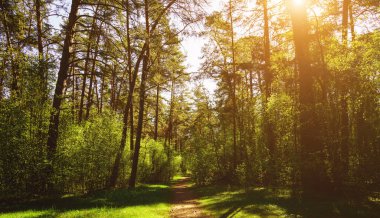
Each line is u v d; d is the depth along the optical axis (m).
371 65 15.17
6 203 14.93
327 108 15.02
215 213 13.47
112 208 13.50
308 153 14.48
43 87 16.59
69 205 14.32
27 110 16.11
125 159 26.88
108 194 18.58
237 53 29.97
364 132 14.92
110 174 23.86
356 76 15.24
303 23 15.55
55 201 15.44
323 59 15.78
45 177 16.83
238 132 31.64
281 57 20.17
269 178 21.78
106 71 20.50
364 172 14.59
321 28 16.84
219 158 33.59
